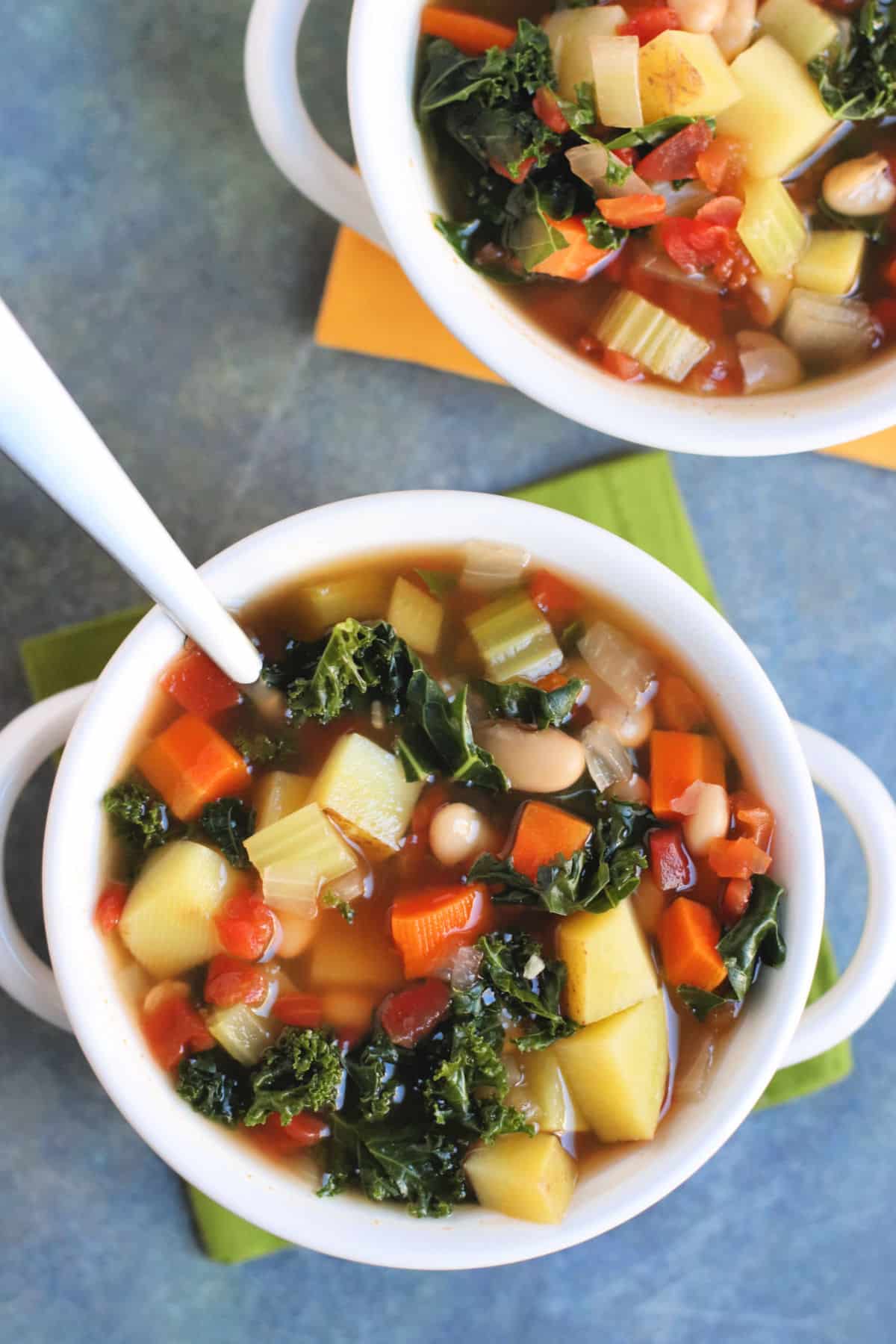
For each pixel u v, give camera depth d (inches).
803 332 20.8
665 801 20.0
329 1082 19.6
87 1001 19.3
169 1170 22.7
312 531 19.3
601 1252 23.0
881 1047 23.2
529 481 22.9
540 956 19.7
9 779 19.7
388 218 19.7
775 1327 23.0
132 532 17.6
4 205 22.5
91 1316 22.6
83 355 22.6
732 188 20.6
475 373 22.6
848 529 23.1
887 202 20.7
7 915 20.0
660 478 22.7
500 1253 19.3
